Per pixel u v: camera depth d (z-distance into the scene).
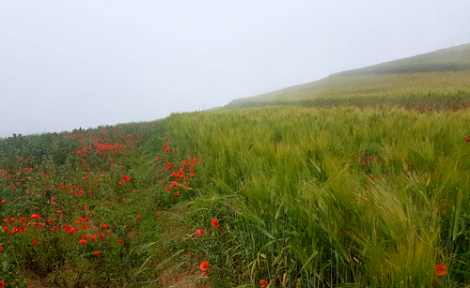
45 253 2.86
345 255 1.66
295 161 2.81
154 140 9.89
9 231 3.10
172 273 2.73
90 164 7.48
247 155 3.70
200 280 2.54
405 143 3.40
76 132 13.67
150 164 7.17
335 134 4.99
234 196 2.80
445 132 4.23
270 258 2.25
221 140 4.95
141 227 3.68
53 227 3.24
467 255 1.66
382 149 3.81
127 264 2.76
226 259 2.40
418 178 2.21
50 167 6.48
